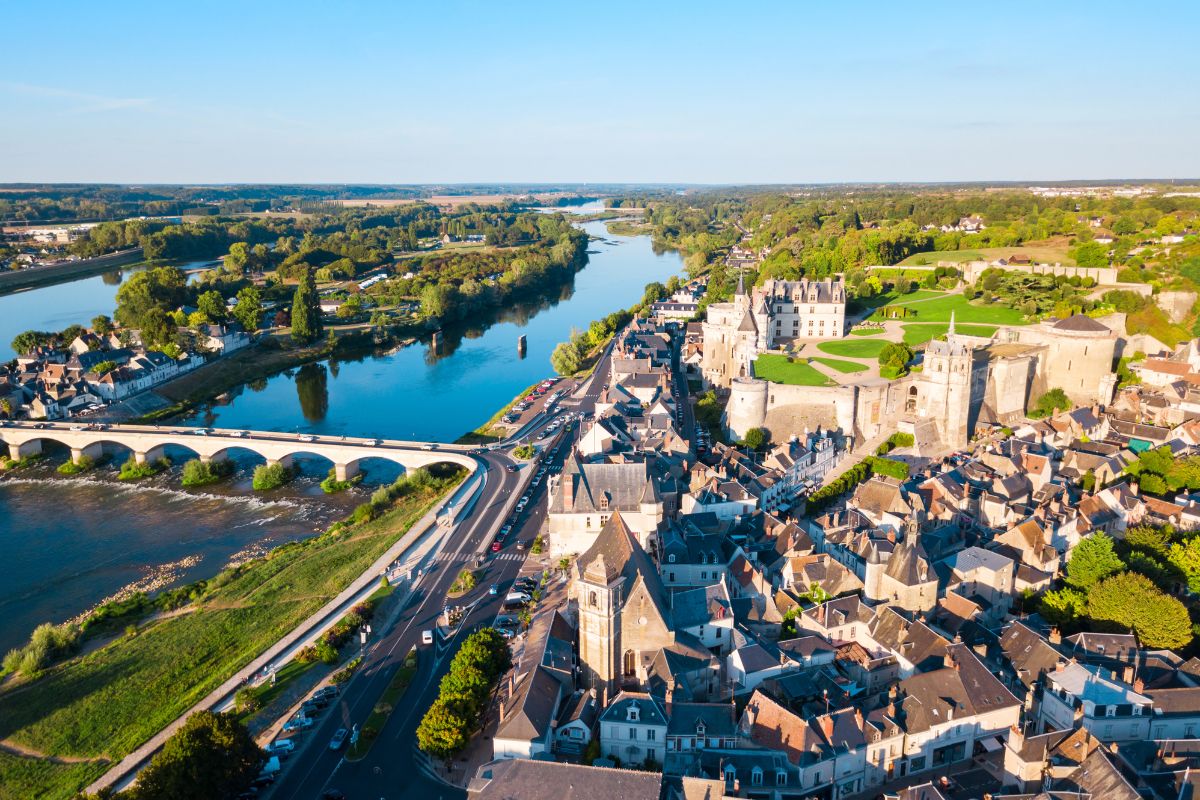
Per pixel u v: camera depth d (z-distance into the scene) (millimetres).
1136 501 189375
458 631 159875
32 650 159750
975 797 110250
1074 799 100500
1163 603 138250
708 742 119688
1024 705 126125
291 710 139625
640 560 142500
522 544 196625
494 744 119688
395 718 135125
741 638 143750
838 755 113000
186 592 185250
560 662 136250
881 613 146250
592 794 99562
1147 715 117188
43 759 131375
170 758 110750
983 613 152750
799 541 172875
